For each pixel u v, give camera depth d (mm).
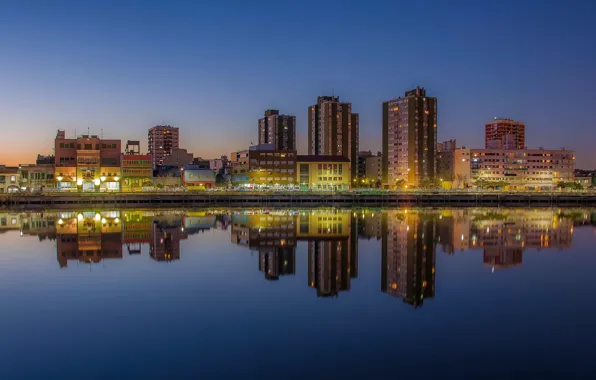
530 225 95562
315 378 20922
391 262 49875
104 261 47906
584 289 36750
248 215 123500
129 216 117250
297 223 97750
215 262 47719
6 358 22922
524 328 27250
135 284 37344
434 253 56375
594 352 23797
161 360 22672
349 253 56812
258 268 44531
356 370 21734
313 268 45750
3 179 193750
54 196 179125
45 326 27266
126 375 21188
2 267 44344
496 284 38531
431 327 27422
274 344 24672
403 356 23250
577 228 89625
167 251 55781
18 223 94625
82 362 22469
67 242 63562
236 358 22922
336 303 32438
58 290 35375
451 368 21953
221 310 30391
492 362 22641
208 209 155250
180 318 28734
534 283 38906
